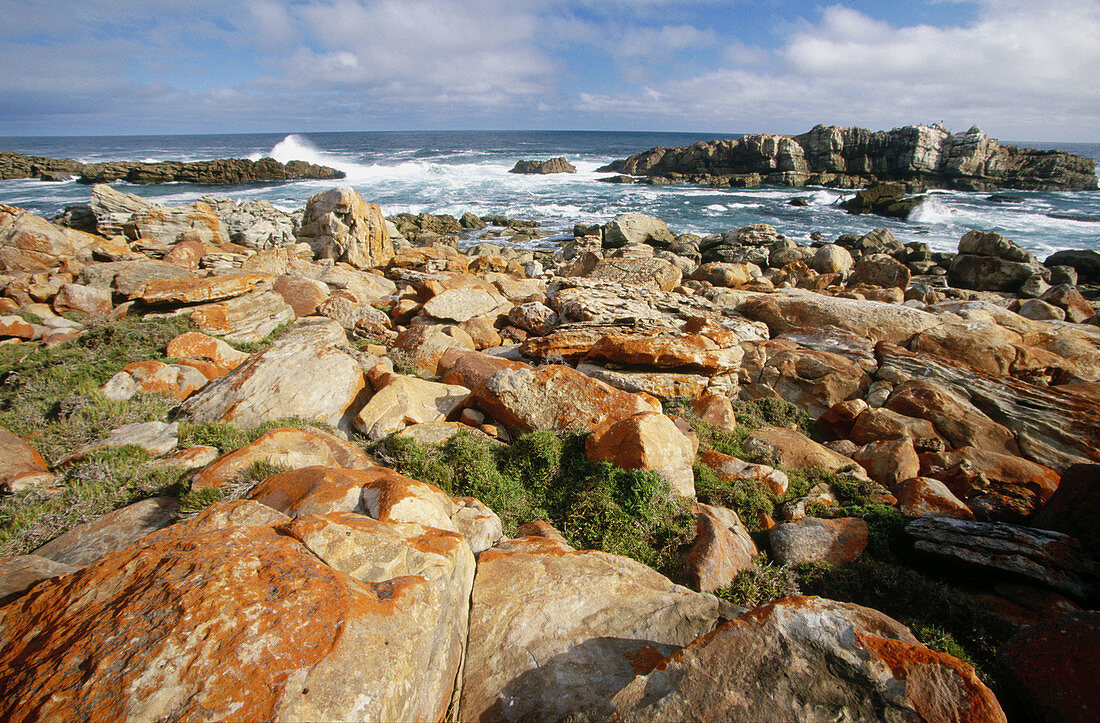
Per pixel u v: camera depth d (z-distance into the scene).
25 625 2.98
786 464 8.94
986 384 10.88
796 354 12.26
